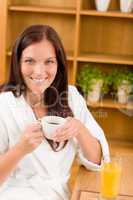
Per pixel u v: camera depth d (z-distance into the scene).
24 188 1.79
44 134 1.64
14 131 1.81
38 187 1.79
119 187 1.68
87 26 3.68
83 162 1.87
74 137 1.86
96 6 3.43
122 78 3.51
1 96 1.86
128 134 3.84
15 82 1.86
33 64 1.76
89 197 1.58
